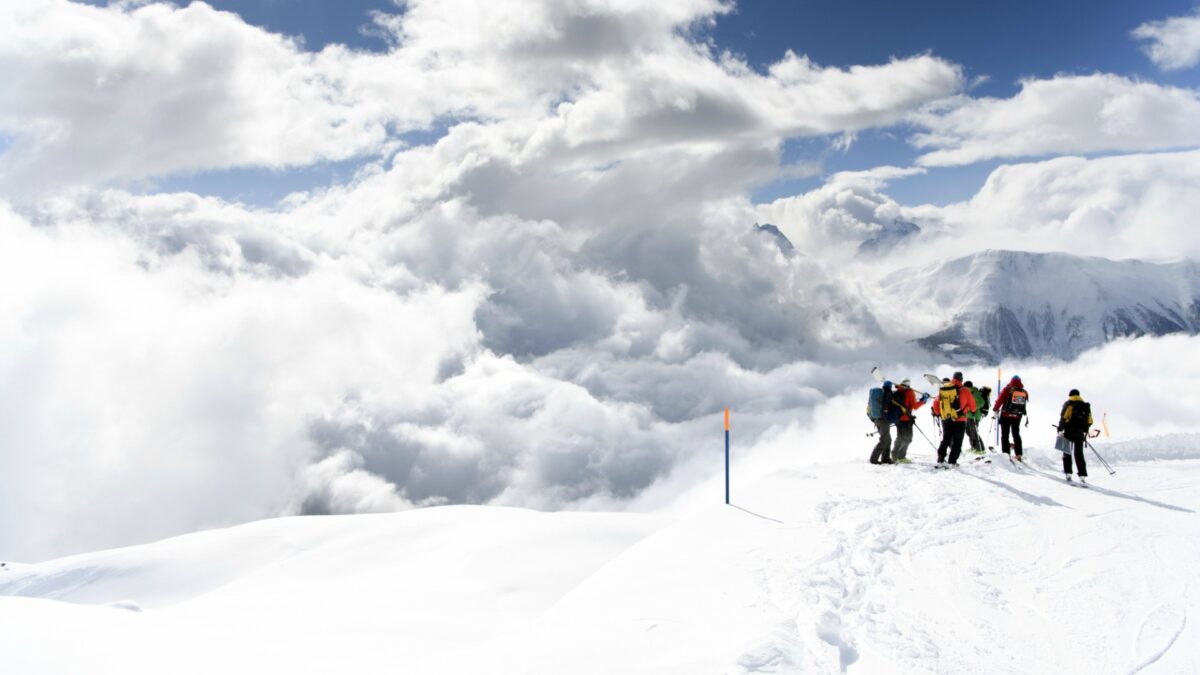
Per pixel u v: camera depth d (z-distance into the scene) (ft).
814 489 47.88
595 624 27.40
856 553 33.99
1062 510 42.55
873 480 50.83
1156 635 25.31
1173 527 38.91
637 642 24.56
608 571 35.68
